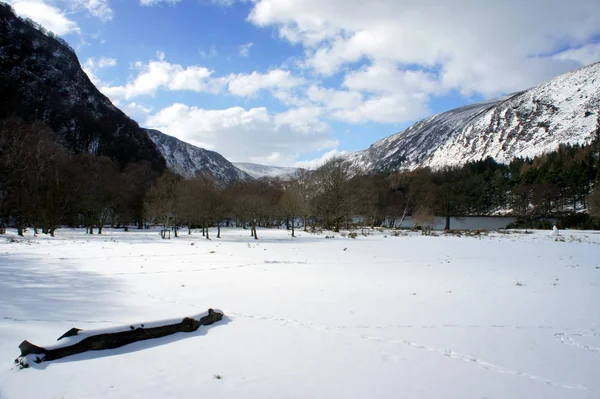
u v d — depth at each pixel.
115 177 63.50
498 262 21.81
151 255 23.56
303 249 29.78
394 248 30.92
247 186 101.00
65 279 13.88
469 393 5.74
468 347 7.73
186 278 15.06
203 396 5.39
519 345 7.91
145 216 56.34
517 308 10.87
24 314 8.73
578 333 8.73
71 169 51.84
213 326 8.73
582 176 81.31
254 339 7.91
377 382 6.03
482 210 102.25
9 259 19.27
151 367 6.38
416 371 6.50
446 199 69.69
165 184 55.00
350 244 35.22
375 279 15.60
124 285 13.21
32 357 6.23
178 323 8.13
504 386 6.02
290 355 7.08
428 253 26.94
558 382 6.21
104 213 59.00
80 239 37.44
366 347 7.61
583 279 15.96
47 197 41.41
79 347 6.74
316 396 5.50
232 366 6.51
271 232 57.66
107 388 5.55
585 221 60.12
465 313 10.27
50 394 5.34
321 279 15.41
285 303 11.05
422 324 9.23
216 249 28.88
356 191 62.78
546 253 27.06
